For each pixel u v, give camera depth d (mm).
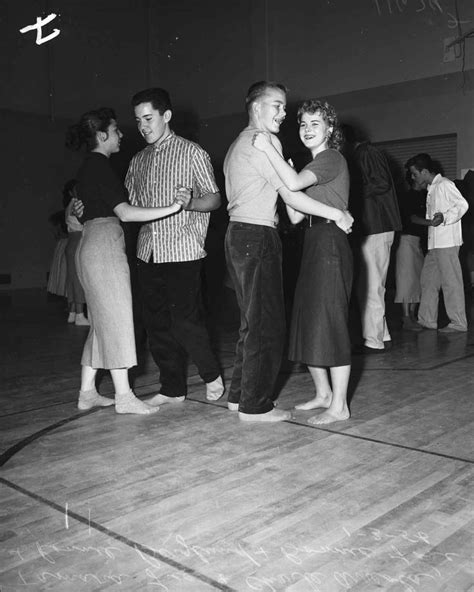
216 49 11914
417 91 9359
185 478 2730
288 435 3244
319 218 3318
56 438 3309
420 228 6434
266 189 3264
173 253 3639
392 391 4070
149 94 3617
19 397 4184
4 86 11562
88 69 12430
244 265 3279
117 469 2857
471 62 8734
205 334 3820
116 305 3529
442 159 9508
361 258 5293
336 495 2520
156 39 12969
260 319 3334
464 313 6215
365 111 9992
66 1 12070
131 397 3689
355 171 5254
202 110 12320
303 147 10500
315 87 10453
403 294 6457
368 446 3064
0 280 11977
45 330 7070
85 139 3592
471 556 2035
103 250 3502
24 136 12008
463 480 2646
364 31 9766
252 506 2439
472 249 9188
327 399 3701
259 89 3279
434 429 3303
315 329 3318
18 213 12102
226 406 3791
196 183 3672
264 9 10883
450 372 4535
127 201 3529
